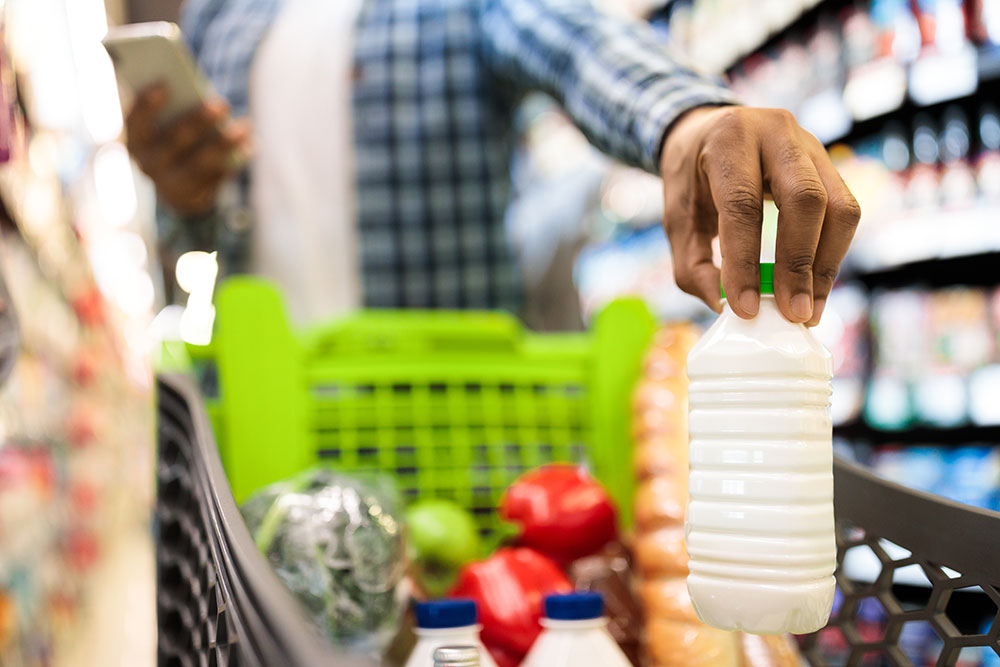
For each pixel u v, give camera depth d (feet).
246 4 6.04
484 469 4.23
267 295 4.00
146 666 8.89
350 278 5.60
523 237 7.41
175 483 3.04
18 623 5.95
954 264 9.95
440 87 5.57
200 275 5.91
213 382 4.35
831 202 2.28
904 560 2.79
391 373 4.16
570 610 2.83
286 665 1.34
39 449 7.06
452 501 4.19
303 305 5.56
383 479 3.43
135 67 4.56
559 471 3.96
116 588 9.50
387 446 4.13
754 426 2.24
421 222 5.56
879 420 9.56
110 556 9.45
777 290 2.27
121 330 11.21
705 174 2.51
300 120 5.65
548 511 3.76
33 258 7.28
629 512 4.30
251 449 3.91
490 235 5.60
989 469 8.95
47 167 7.78
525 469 4.29
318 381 4.08
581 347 4.42
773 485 2.20
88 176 9.90
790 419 2.23
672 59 3.63
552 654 2.80
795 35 10.87
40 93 7.60
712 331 2.36
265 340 3.97
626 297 4.42
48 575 6.82
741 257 2.25
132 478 11.21
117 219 11.55
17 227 6.75
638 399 4.11
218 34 5.96
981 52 8.77
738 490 2.23
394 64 5.58
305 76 5.67
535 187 8.40
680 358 4.15
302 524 3.00
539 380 4.34
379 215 5.55
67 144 8.70
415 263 5.56
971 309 9.18
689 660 3.16
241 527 1.93
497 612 3.32
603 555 3.78
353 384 4.12
